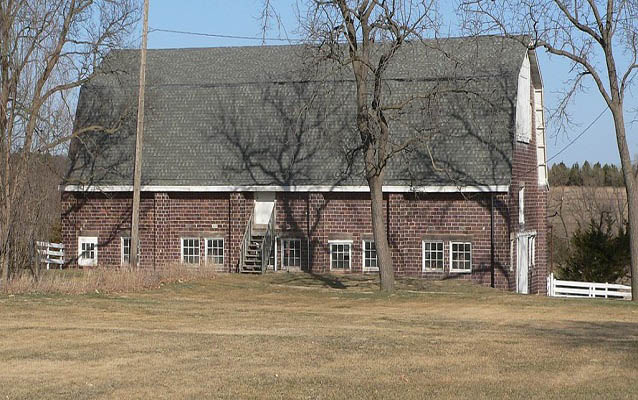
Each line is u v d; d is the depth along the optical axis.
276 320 27.20
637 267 36.53
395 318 28.19
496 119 43.50
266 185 45.59
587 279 46.03
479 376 17.81
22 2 36.69
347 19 34.66
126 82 49.81
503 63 44.56
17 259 36.84
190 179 46.72
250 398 15.98
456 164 43.12
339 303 33.78
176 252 46.97
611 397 15.89
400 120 40.38
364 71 35.97
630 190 36.69
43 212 44.28
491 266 42.53
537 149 49.00
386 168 44.03
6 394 16.30
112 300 32.03
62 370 18.41
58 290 33.44
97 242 47.91
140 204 47.62
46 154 44.88
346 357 19.84
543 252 49.47
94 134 48.81
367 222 44.62
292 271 45.41
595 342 22.33
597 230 49.84
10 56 36.53
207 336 22.86
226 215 46.59
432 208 43.50
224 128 47.97
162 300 33.03
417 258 43.66
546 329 25.33
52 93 40.81
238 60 50.53
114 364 19.02
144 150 48.12
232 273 45.03
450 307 32.75
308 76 45.25
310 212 45.25
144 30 41.09
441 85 40.22
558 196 87.94
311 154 45.94
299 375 17.88
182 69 50.56
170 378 17.59
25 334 23.11
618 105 36.34
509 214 42.44
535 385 16.95
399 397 15.93
